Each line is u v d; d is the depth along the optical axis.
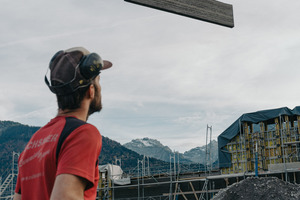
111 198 34.34
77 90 1.58
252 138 29.42
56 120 1.58
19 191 1.65
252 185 8.09
